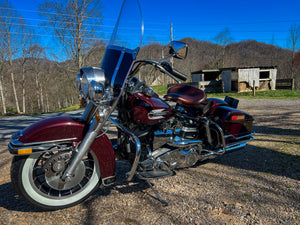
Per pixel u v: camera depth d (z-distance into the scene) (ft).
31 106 173.68
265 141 14.73
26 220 6.84
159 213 7.18
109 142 7.88
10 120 32.01
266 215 6.97
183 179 9.66
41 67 126.31
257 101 38.01
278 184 8.98
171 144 8.74
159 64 7.23
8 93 147.74
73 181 7.38
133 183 9.37
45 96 189.26
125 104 7.98
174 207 7.50
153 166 8.35
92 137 7.02
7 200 8.07
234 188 8.77
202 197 8.13
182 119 9.73
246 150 13.21
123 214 7.16
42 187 7.57
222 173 10.21
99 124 6.98
